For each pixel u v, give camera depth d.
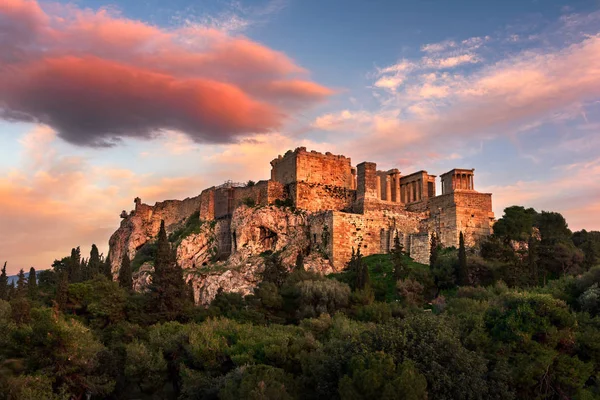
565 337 55.75
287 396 50.25
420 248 105.81
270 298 82.12
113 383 62.75
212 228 129.12
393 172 128.62
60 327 61.28
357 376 47.28
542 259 96.31
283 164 127.38
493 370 52.09
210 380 57.47
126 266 105.12
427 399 47.03
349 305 81.62
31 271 123.06
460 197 109.94
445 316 60.06
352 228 109.00
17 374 59.78
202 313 82.12
